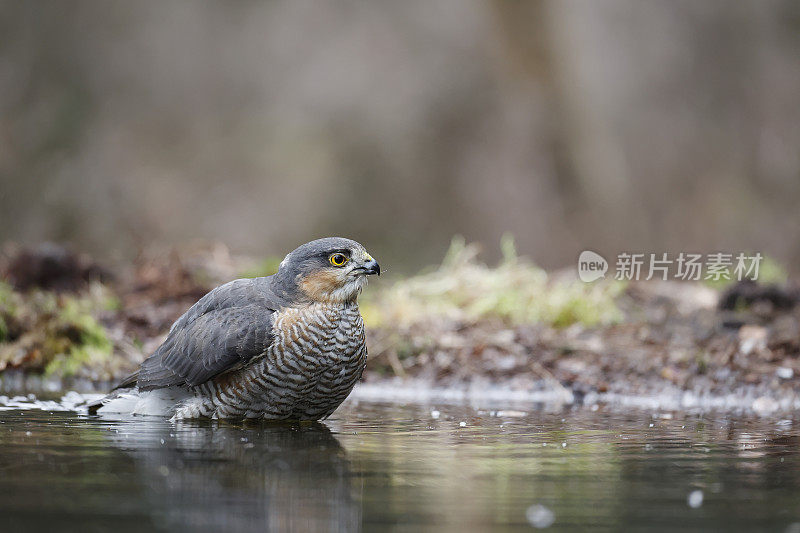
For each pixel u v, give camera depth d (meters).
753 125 28.09
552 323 12.80
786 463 6.36
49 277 13.54
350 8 31.38
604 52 28.19
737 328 12.12
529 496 5.36
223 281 14.23
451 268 15.01
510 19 27.19
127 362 11.50
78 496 5.18
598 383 10.80
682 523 4.81
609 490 5.52
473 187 29.20
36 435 7.06
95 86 30.88
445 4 30.52
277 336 7.77
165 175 30.11
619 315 12.85
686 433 7.70
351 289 7.93
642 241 27.31
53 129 29.80
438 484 5.63
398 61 30.98
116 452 6.41
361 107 30.83
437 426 8.02
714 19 28.22
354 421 8.30
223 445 6.77
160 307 13.24
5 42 30.45
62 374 11.16
